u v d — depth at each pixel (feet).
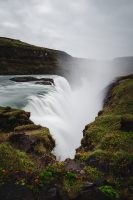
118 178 33.40
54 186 27.61
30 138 46.37
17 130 54.19
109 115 61.16
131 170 34.63
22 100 83.97
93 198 25.57
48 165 34.55
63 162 36.86
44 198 25.63
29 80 149.18
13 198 24.36
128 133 46.91
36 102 83.41
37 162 37.27
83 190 27.25
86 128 59.47
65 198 25.53
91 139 48.98
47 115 81.35
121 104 70.23
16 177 28.71
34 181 27.86
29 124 58.08
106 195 25.96
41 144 47.37
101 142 44.73
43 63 226.17
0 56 210.79
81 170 34.65
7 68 208.44
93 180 31.89
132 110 64.18
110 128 51.65
